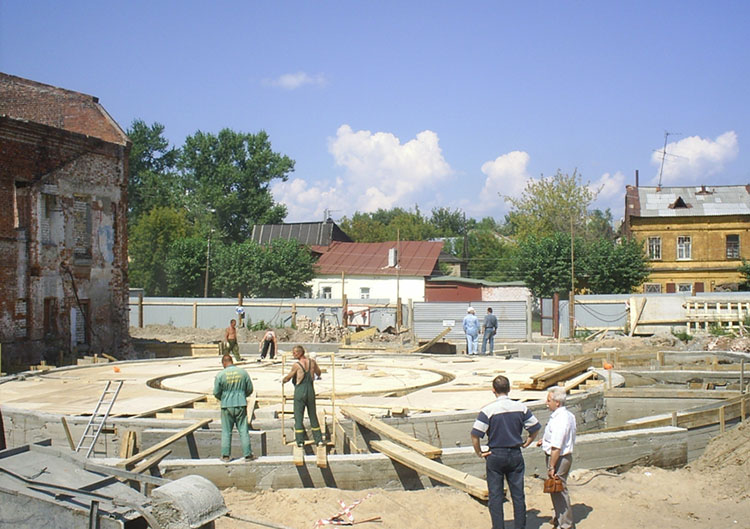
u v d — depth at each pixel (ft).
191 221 257.14
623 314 127.75
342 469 36.09
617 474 39.01
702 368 77.97
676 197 183.62
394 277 183.73
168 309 149.48
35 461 27.20
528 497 34.65
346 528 30.04
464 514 31.96
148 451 37.45
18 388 60.34
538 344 113.91
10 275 86.48
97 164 99.86
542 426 47.91
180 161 271.08
